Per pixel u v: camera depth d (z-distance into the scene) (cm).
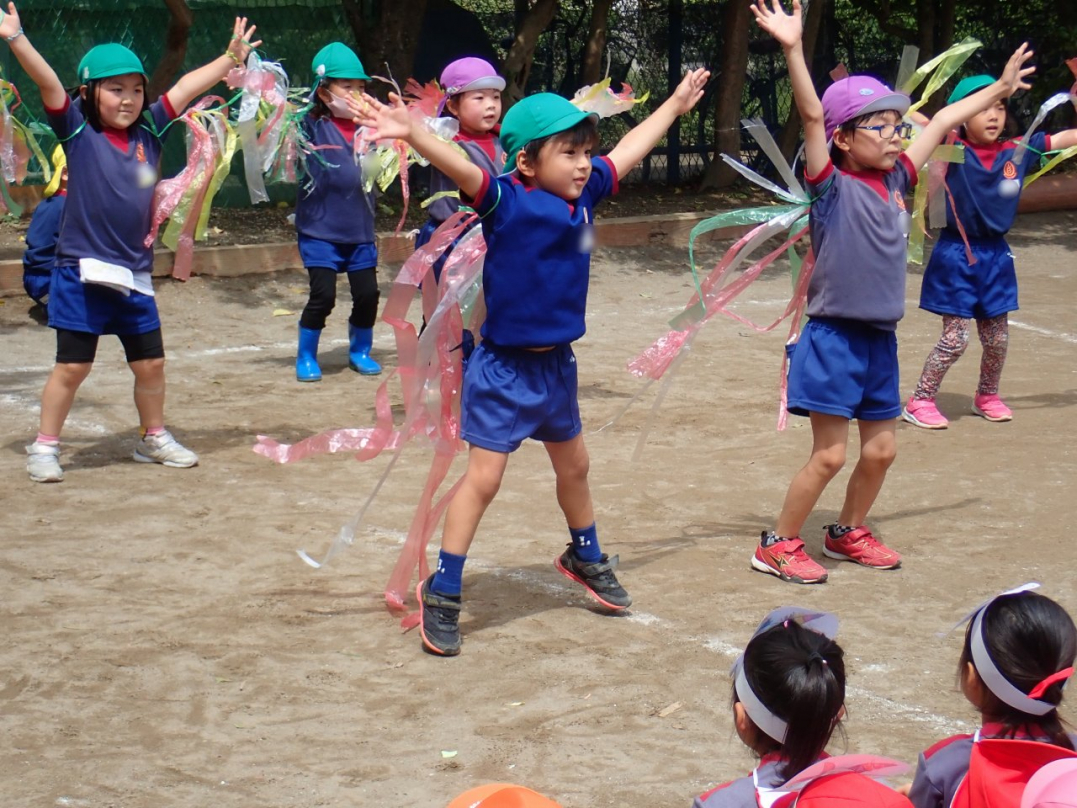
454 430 492
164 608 496
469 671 449
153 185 643
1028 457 712
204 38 1400
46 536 568
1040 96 1812
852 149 518
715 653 465
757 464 702
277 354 956
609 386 876
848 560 560
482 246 485
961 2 1825
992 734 266
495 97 694
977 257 758
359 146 730
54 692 426
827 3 1767
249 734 402
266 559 549
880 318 522
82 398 805
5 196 683
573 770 383
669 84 1709
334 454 705
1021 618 261
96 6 1326
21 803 359
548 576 539
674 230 1426
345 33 1480
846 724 412
